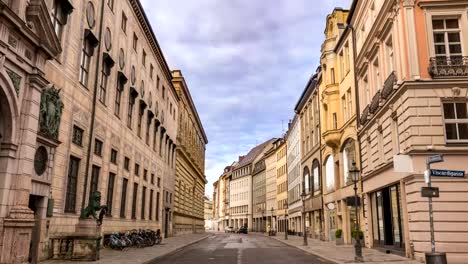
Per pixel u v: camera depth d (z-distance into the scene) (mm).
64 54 19078
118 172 27828
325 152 41250
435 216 18078
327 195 40938
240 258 21406
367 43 26484
